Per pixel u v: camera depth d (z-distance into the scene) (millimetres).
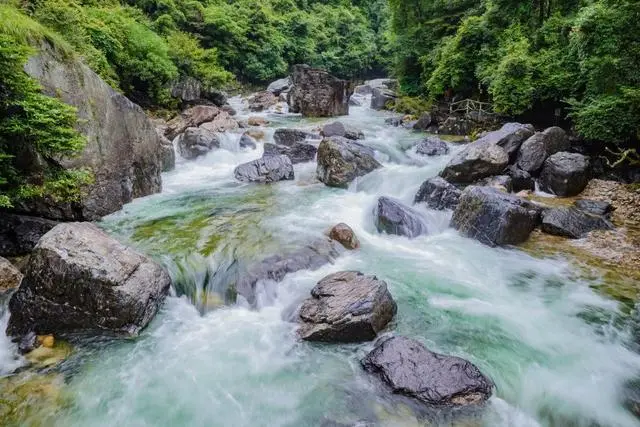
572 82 14375
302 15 46969
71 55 8758
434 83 22984
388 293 6445
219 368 5473
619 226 9586
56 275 5805
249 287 6977
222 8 36250
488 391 4891
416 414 4637
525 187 11898
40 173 7969
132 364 5492
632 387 5125
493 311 6703
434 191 10906
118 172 10148
